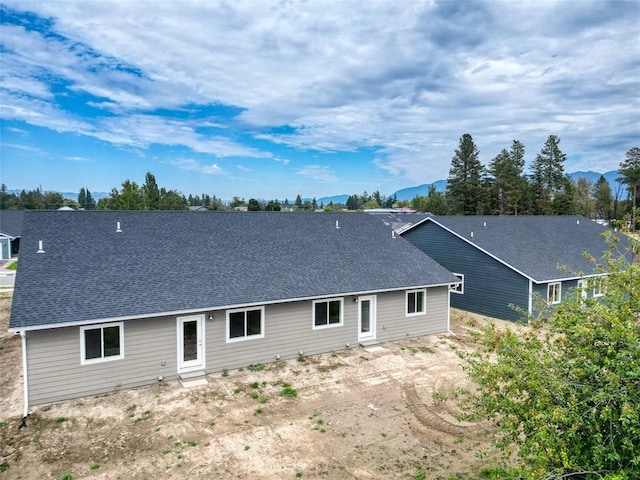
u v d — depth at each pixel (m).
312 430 11.12
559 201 65.00
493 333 7.86
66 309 12.45
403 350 17.61
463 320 22.91
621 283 7.07
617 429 5.68
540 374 6.37
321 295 16.50
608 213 74.69
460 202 69.88
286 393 13.31
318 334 16.91
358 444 10.49
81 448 10.14
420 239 28.33
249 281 16.08
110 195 62.28
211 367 14.77
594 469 5.73
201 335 14.55
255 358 15.59
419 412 12.22
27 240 14.73
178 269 15.59
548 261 24.03
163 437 10.65
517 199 67.50
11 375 14.36
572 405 5.88
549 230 29.16
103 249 15.43
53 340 12.27
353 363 16.00
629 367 5.79
